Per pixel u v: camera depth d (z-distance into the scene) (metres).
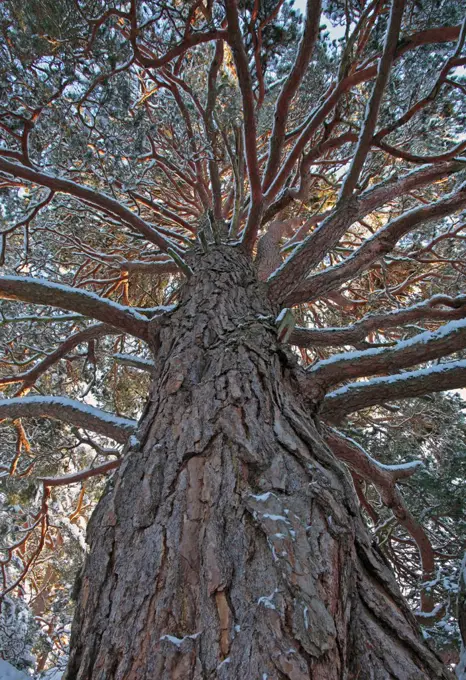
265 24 3.47
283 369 2.14
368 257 3.47
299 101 5.13
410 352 2.30
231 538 1.19
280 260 4.39
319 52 4.63
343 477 1.45
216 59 3.98
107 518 1.37
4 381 4.15
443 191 5.55
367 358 2.26
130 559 1.22
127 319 2.81
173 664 0.96
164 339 2.44
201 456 1.47
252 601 1.04
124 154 3.46
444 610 3.57
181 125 4.26
